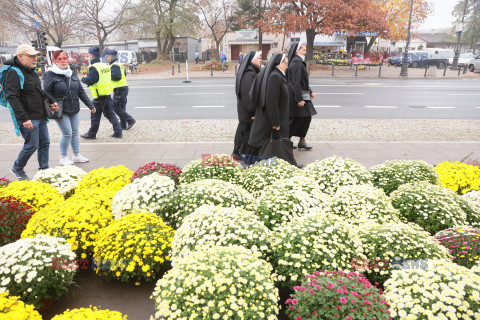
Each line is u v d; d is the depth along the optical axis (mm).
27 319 2105
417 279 2262
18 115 4957
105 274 2998
